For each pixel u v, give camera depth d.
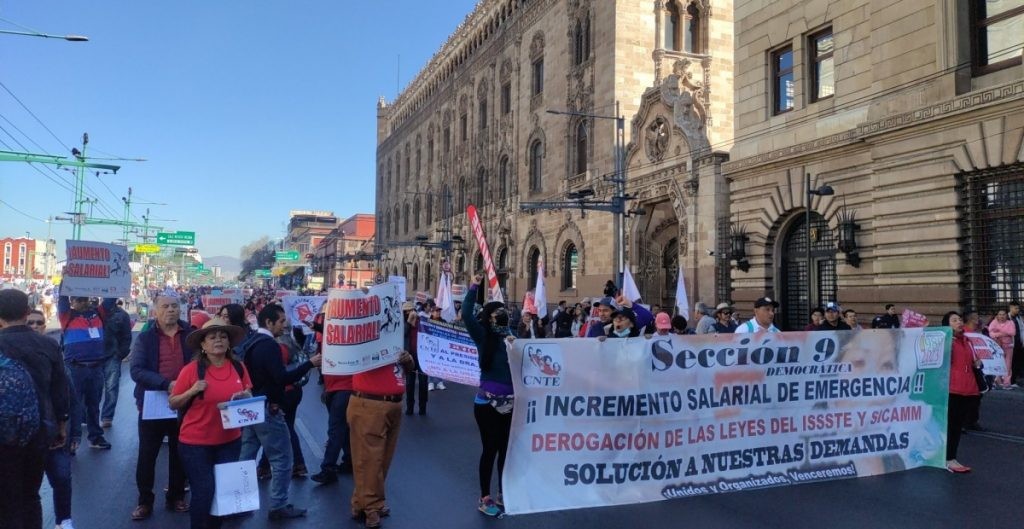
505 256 39.56
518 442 6.66
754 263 20.31
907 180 15.61
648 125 26.69
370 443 6.42
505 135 39.53
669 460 7.09
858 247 16.91
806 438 7.68
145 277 73.81
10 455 4.68
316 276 100.38
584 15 31.36
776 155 19.28
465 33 46.19
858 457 7.92
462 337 11.13
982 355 10.48
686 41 29.47
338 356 6.35
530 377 6.71
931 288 15.01
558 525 6.31
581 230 30.72
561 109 33.03
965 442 9.94
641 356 7.04
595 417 6.86
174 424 6.90
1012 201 13.89
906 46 15.89
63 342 9.60
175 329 7.05
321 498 7.42
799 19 19.12
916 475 7.96
